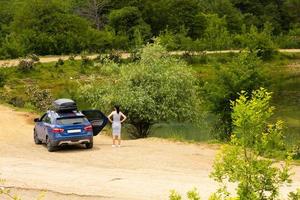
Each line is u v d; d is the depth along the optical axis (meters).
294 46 108.56
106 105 33.16
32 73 65.75
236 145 7.51
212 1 128.12
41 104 41.97
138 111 32.44
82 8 114.81
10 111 39.44
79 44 86.69
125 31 99.19
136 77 33.50
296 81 71.25
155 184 16.33
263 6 140.00
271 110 7.64
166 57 35.44
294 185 15.53
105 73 35.97
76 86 60.12
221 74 31.27
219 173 7.51
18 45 81.81
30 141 27.73
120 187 15.99
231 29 119.19
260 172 7.25
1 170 19.27
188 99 33.84
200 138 30.98
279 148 7.55
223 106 31.09
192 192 7.20
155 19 108.06
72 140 23.69
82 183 16.75
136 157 21.72
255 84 30.78
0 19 115.44
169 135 32.22
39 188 15.91
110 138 28.88
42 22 89.62
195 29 107.81
